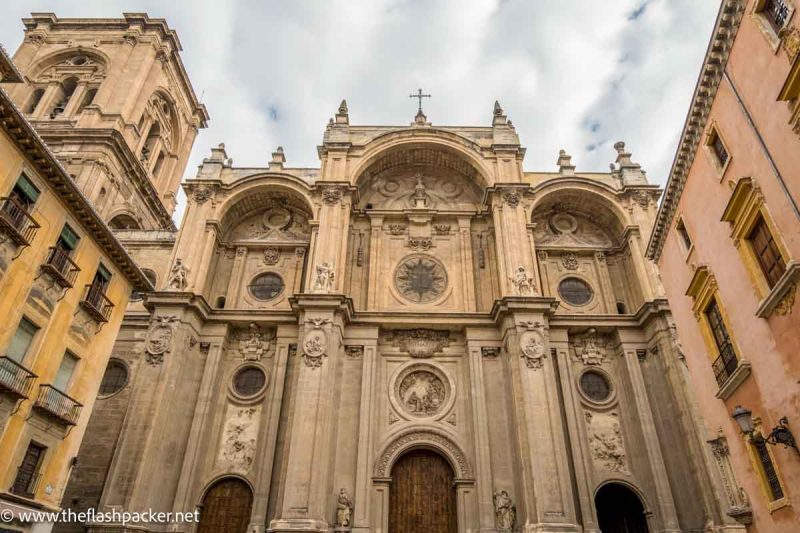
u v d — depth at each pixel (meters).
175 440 27.12
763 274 15.52
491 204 34.72
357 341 30.05
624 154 37.00
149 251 35.81
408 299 32.62
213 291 33.19
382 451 27.34
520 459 25.69
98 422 28.14
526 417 26.08
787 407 14.50
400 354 30.61
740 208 16.02
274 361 29.94
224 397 29.28
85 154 37.94
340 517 24.91
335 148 35.97
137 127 43.88
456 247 34.59
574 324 30.78
